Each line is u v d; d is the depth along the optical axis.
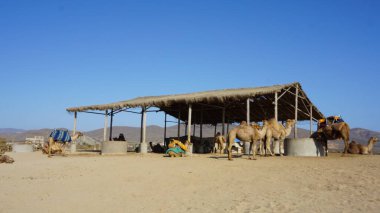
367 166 11.67
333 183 8.99
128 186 10.56
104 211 7.85
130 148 35.19
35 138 41.00
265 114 30.08
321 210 6.51
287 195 8.00
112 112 29.12
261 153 18.39
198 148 25.41
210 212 7.05
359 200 7.05
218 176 11.24
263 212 6.69
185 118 34.75
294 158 15.55
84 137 44.84
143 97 34.34
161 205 8.04
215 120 35.53
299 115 28.98
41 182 11.89
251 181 10.03
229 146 15.80
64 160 18.77
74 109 28.06
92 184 11.19
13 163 18.19
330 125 17.03
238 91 23.25
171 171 12.82
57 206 8.46
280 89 19.31
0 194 9.99
